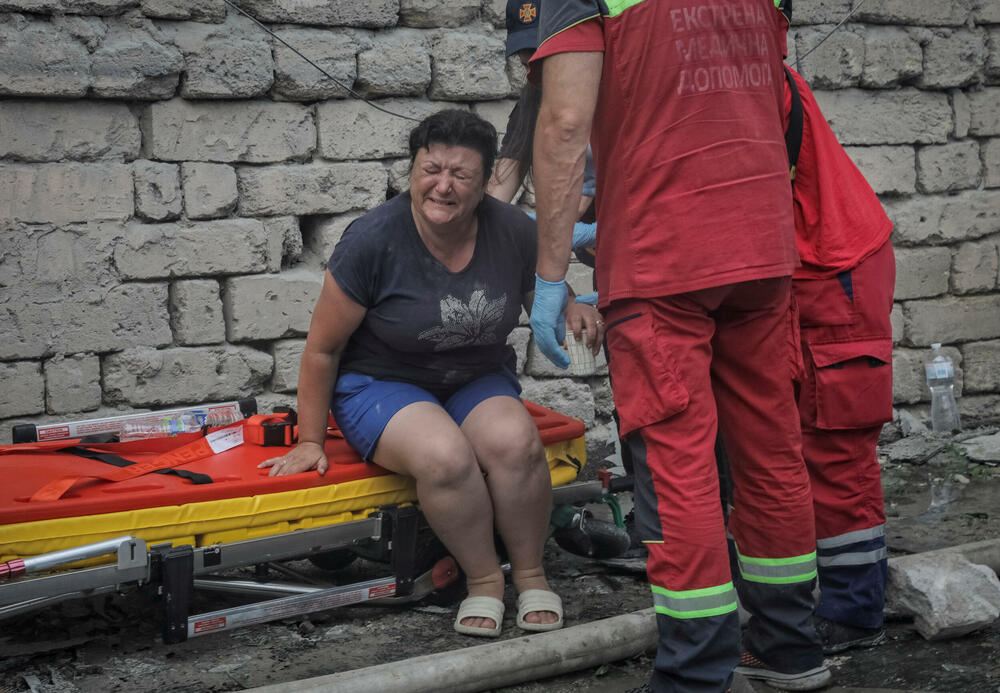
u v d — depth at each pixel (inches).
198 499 133.2
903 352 266.4
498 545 159.8
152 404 212.4
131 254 207.6
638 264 114.5
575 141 112.4
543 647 133.0
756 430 122.3
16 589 120.7
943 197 270.4
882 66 260.2
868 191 136.0
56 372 204.8
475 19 233.1
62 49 197.2
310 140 220.4
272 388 223.5
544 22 113.6
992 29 272.4
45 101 199.9
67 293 204.2
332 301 143.3
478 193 139.1
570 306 148.9
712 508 114.3
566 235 116.9
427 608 154.8
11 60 194.1
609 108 115.1
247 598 156.9
